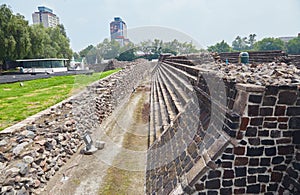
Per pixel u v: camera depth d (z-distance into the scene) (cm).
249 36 6062
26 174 427
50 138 546
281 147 279
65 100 758
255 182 285
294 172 271
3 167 402
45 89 1123
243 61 708
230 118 288
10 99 865
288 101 271
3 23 2823
